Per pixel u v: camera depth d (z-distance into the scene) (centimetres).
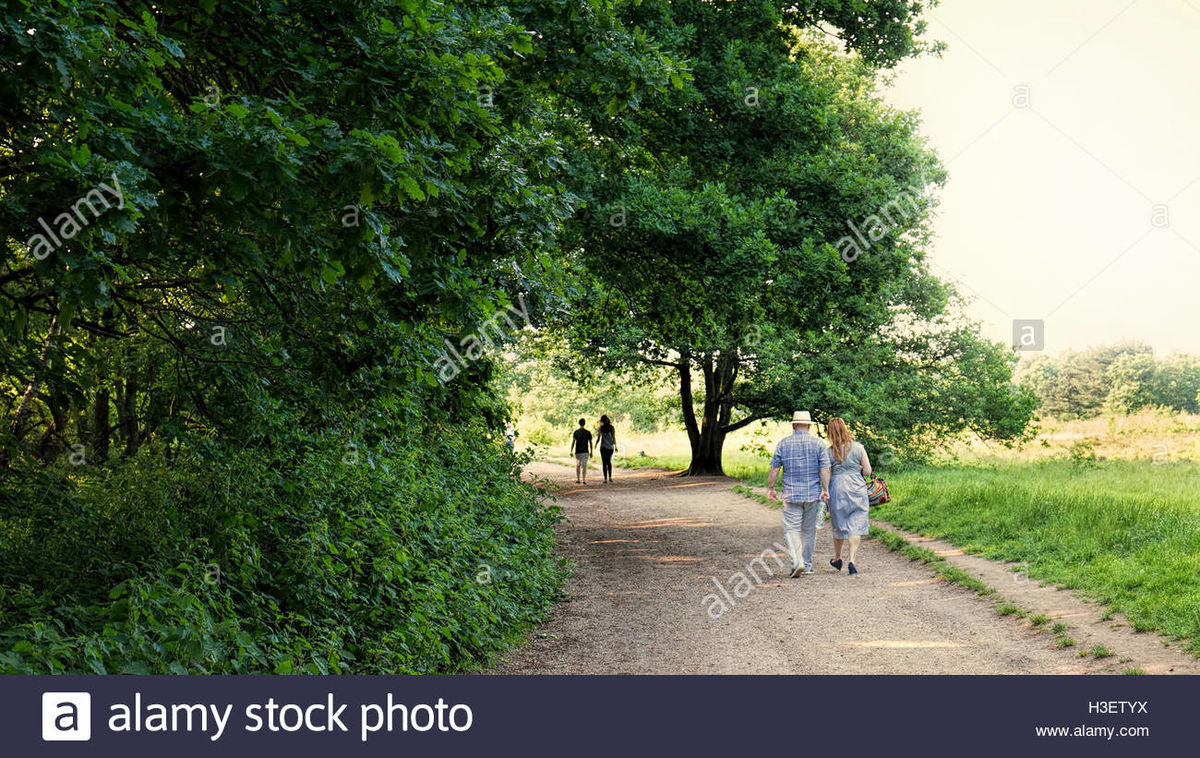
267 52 521
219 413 675
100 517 570
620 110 841
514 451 1570
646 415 3600
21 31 357
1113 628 759
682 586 1082
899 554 1223
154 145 416
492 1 734
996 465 2673
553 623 901
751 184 1399
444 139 580
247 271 560
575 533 1597
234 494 621
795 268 1329
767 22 1429
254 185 418
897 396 2689
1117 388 6231
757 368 2802
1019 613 834
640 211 1233
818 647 768
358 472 748
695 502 2119
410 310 571
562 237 1229
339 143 439
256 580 591
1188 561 901
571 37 817
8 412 706
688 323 1484
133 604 430
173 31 537
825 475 1114
